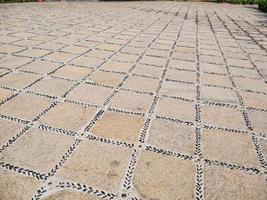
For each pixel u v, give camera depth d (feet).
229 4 66.90
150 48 21.45
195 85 14.65
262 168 8.52
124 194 7.27
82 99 12.31
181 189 7.53
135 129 10.22
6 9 36.81
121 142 9.42
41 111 11.14
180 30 29.66
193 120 11.06
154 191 7.41
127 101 12.35
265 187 7.75
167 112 11.57
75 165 8.21
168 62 18.29
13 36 22.59
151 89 13.78
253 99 13.32
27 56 17.72
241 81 15.65
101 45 21.39
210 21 37.45
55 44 20.88
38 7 40.78
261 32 30.78
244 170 8.39
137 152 8.94
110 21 32.58
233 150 9.30
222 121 11.10
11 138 9.32
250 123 11.07
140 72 16.05
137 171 8.10
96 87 13.62
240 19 40.88
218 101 12.89
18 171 7.86
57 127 10.09
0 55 17.66
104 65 16.84
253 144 9.70
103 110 11.46
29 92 12.71
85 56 18.39
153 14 41.68
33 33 23.99
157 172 8.11
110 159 8.55
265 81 15.81
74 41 22.07
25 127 9.99
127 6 50.44
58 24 28.58
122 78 14.97
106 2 55.83
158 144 9.41
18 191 7.20
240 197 7.35
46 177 7.71
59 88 13.29
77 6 45.37
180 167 8.37
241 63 19.04
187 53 20.76
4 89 12.88
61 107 11.52
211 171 8.27
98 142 9.35
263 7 52.85
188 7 55.47
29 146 8.95
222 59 19.76
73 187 7.41
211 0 72.84
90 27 28.09
